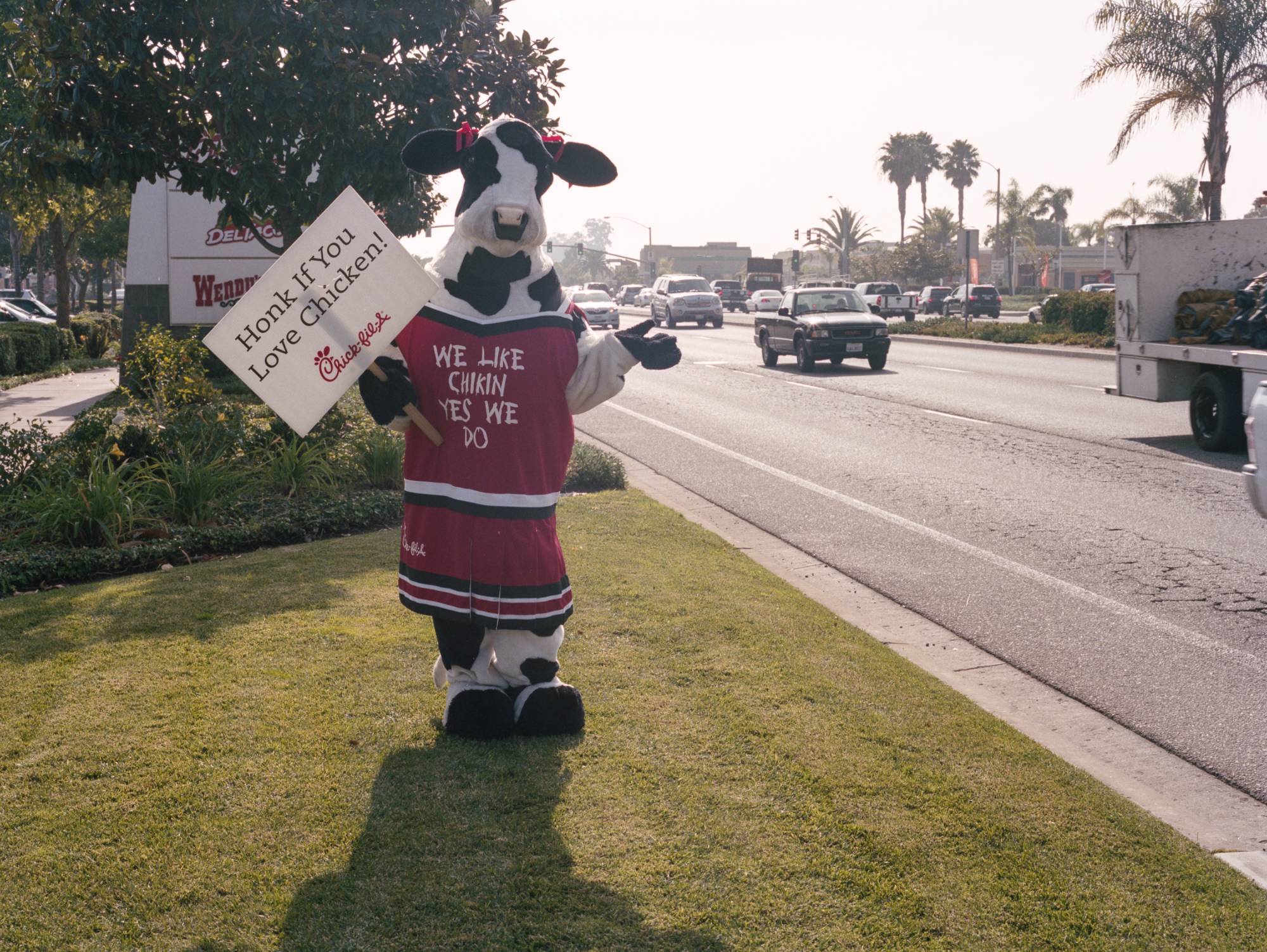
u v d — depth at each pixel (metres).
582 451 11.12
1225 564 8.05
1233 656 6.13
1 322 26.27
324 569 7.07
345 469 9.90
